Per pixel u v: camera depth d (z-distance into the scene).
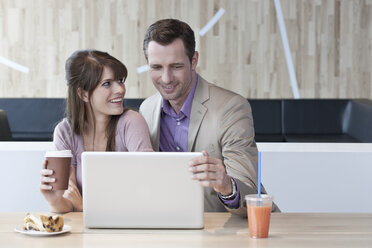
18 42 5.34
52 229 1.40
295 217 1.63
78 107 1.96
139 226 1.46
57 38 5.34
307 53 5.32
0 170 2.55
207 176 1.43
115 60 1.96
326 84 5.33
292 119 5.06
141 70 5.36
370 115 4.49
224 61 5.33
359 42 5.31
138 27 5.32
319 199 2.51
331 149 2.52
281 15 5.29
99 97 1.92
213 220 1.58
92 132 1.98
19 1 5.31
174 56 1.88
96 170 1.45
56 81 5.37
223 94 2.03
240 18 5.30
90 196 1.46
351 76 5.33
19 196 2.56
